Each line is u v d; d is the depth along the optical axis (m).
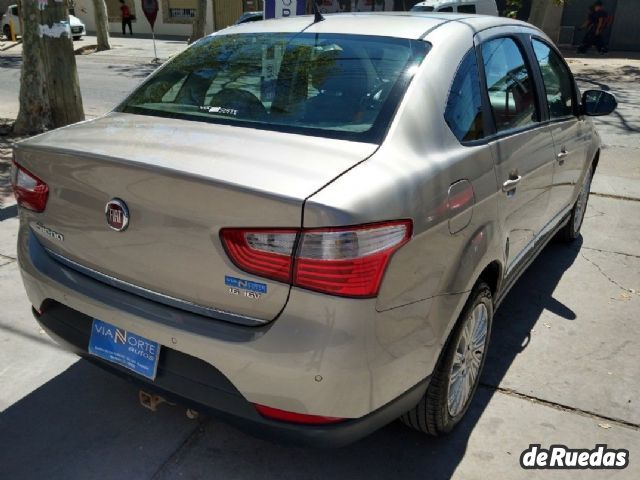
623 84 14.48
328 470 2.57
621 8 21.08
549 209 3.80
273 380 1.98
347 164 2.06
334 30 2.90
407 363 2.16
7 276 4.15
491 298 2.85
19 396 2.96
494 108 2.87
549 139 3.49
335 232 1.86
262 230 1.92
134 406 2.93
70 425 2.79
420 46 2.64
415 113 2.35
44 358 3.27
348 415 2.02
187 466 2.57
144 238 2.14
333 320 1.91
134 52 21.27
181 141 2.28
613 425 2.87
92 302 2.32
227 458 2.62
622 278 4.46
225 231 1.97
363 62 2.60
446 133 2.43
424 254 2.15
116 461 2.59
